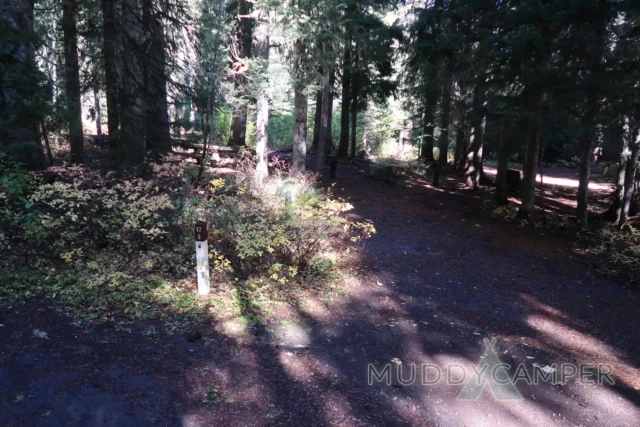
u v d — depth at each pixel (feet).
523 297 21.65
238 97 39.01
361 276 22.22
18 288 15.97
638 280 25.29
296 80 38.34
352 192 46.83
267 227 19.77
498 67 29.81
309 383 12.15
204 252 16.78
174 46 37.11
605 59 27.55
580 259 28.99
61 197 20.44
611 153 40.40
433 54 39.32
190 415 10.23
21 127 22.27
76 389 10.76
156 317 15.02
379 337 15.74
